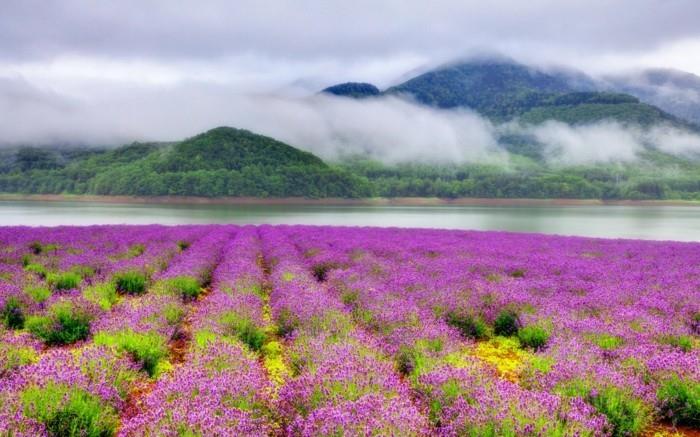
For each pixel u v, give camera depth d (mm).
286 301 11336
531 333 10273
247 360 7402
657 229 60750
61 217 73312
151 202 180250
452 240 28438
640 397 6637
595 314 11406
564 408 5941
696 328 10586
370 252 21453
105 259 17188
